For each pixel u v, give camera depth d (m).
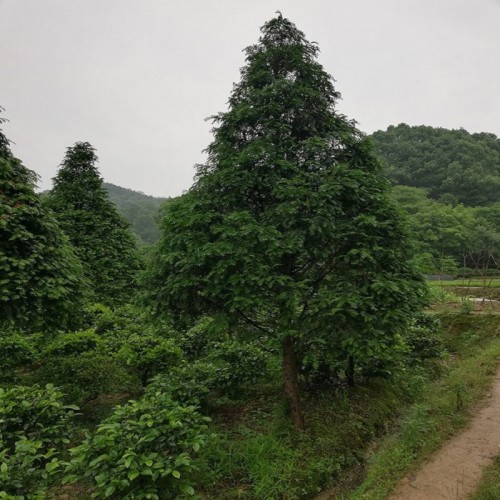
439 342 9.98
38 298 4.87
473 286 21.83
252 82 5.38
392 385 7.17
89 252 13.41
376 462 4.50
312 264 5.29
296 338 5.17
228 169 4.90
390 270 4.79
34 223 5.21
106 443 3.33
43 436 4.03
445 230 33.03
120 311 10.88
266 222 4.77
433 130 73.06
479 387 7.24
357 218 4.64
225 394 6.28
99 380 5.76
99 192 15.23
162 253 5.01
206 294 4.68
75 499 3.72
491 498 3.63
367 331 4.43
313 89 5.27
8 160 5.40
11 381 6.70
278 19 5.38
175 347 7.08
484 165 59.94
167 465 3.26
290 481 4.14
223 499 3.87
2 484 2.91
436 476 4.19
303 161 5.15
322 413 5.60
